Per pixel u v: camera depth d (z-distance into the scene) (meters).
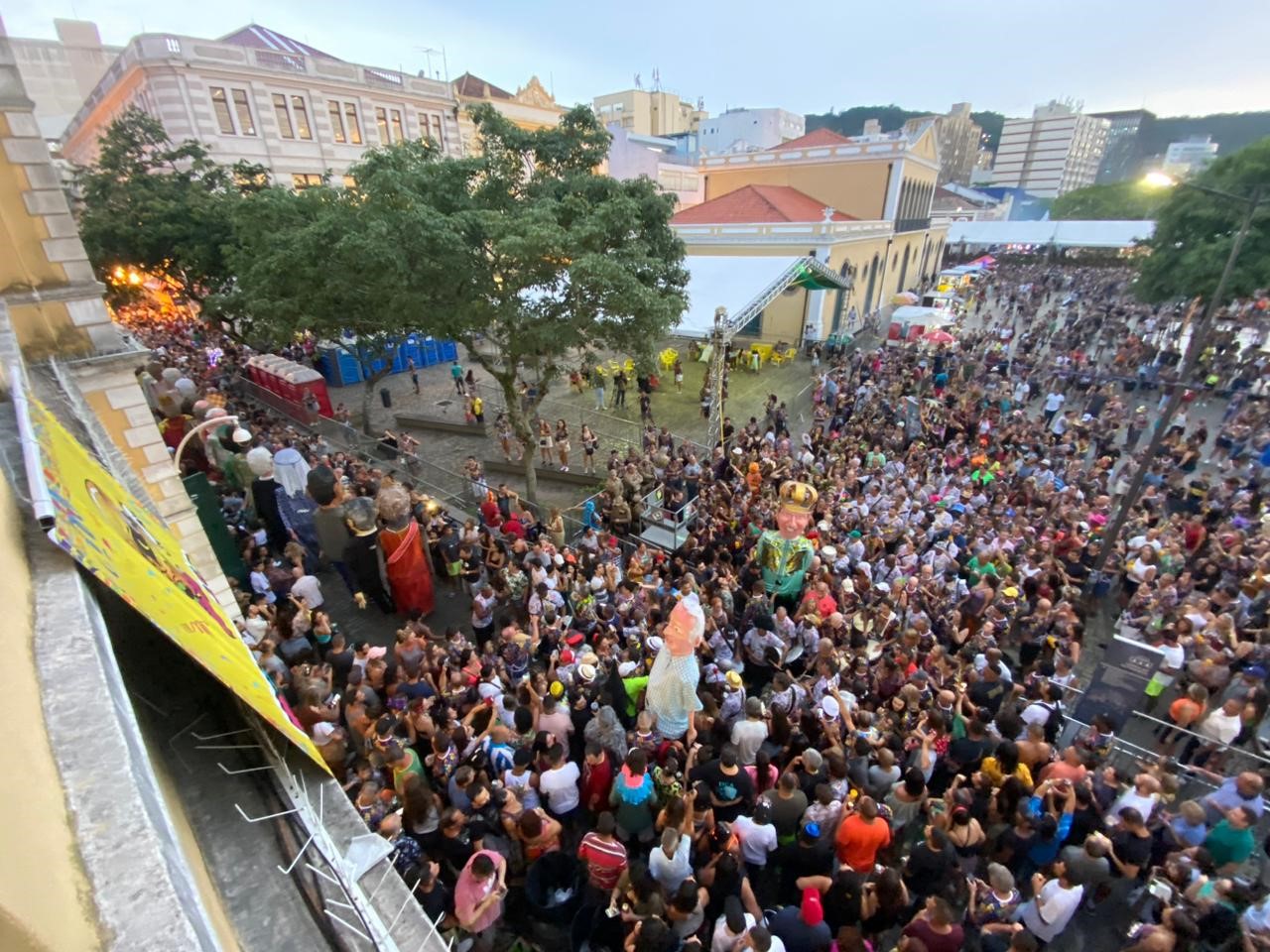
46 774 1.76
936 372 24.52
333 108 34.06
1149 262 31.55
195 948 1.53
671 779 6.57
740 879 5.66
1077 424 18.73
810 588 10.07
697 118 96.62
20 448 3.27
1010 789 6.73
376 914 2.57
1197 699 8.17
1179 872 5.85
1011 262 67.75
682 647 7.25
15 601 2.27
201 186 22.58
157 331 31.08
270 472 12.70
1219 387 24.03
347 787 6.32
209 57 28.95
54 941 1.23
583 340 14.09
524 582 10.77
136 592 2.77
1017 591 10.36
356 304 15.01
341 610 11.88
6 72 6.77
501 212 13.23
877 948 6.35
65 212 7.43
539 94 51.88
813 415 24.20
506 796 6.13
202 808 2.80
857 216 40.28
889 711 7.90
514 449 20.42
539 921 6.02
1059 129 153.00
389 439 18.14
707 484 15.39
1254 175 27.14
